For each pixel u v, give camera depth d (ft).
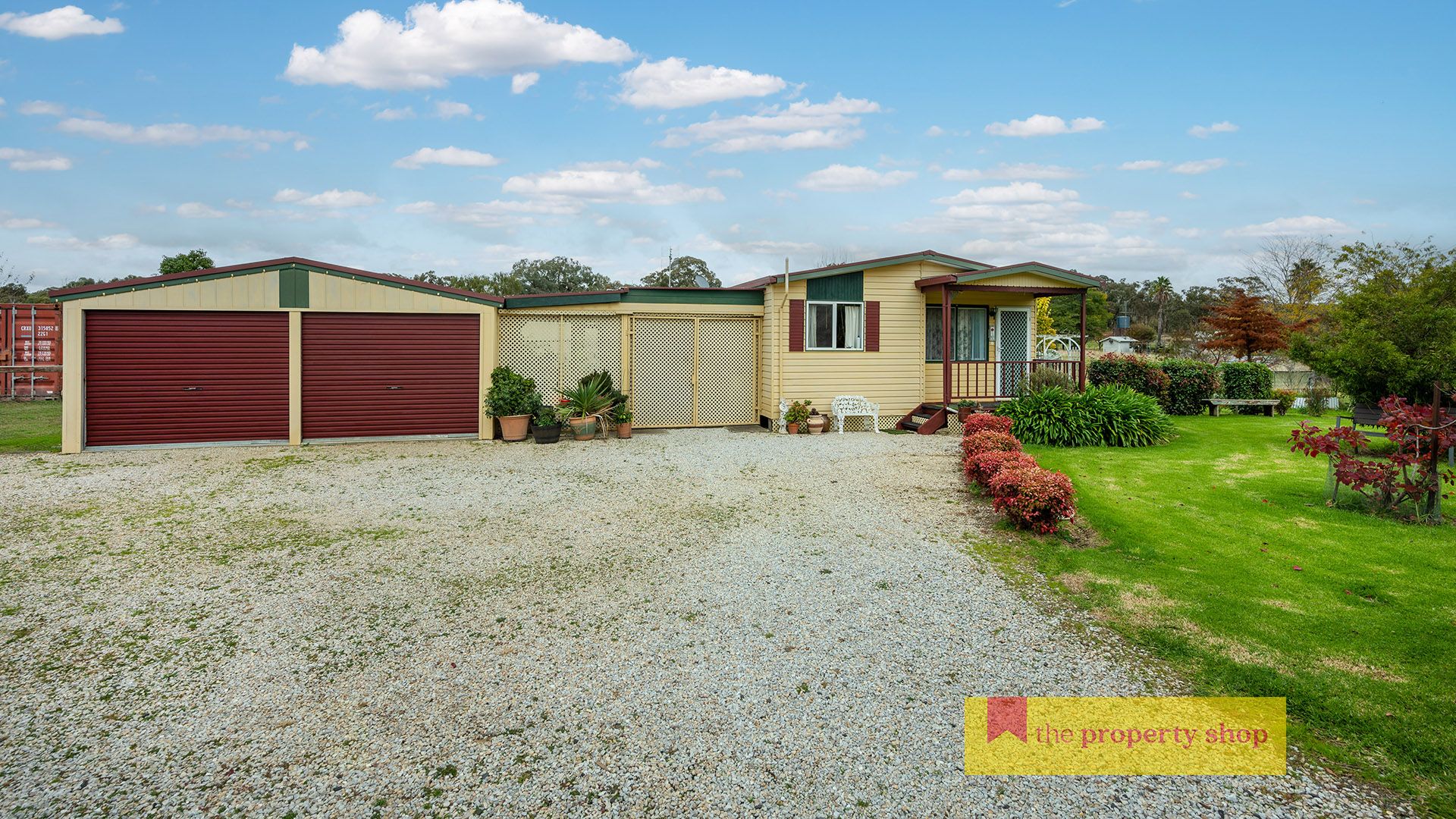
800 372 45.78
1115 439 39.14
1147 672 13.14
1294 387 77.51
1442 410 23.25
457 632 15.02
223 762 10.43
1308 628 14.73
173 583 17.83
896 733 11.22
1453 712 11.41
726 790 9.79
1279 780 9.98
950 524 23.24
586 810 9.38
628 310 45.11
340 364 39.52
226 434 38.27
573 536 22.08
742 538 21.80
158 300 36.99
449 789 9.82
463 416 41.50
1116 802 9.53
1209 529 22.16
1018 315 52.75
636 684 12.79
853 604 16.52
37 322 60.29
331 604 16.60
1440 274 36.83
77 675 13.07
